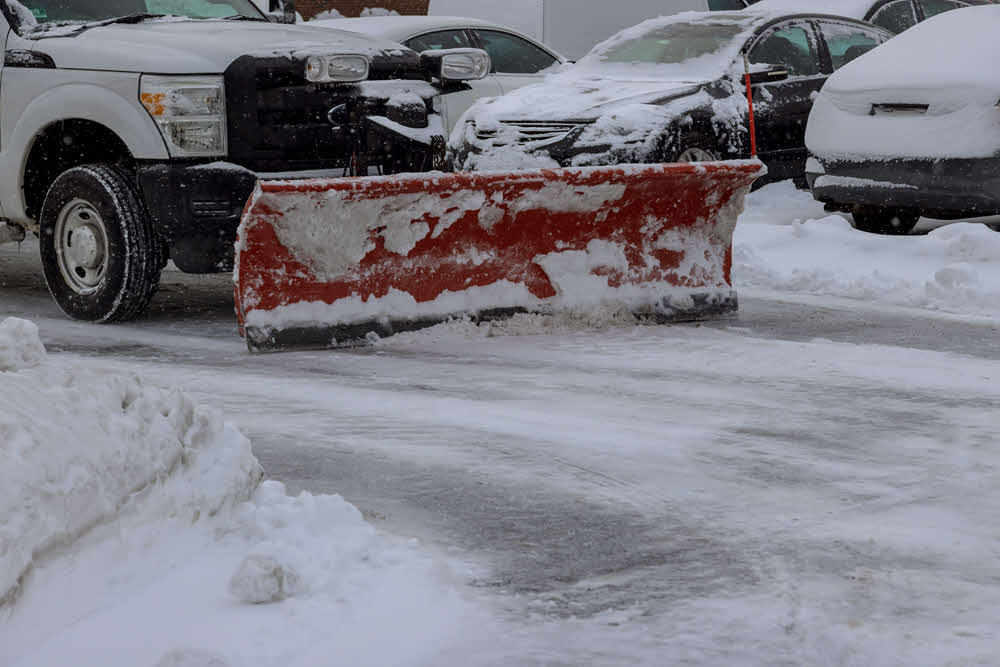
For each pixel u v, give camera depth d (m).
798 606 3.67
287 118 7.77
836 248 10.04
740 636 3.48
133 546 3.61
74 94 7.76
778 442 5.29
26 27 8.21
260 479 4.29
